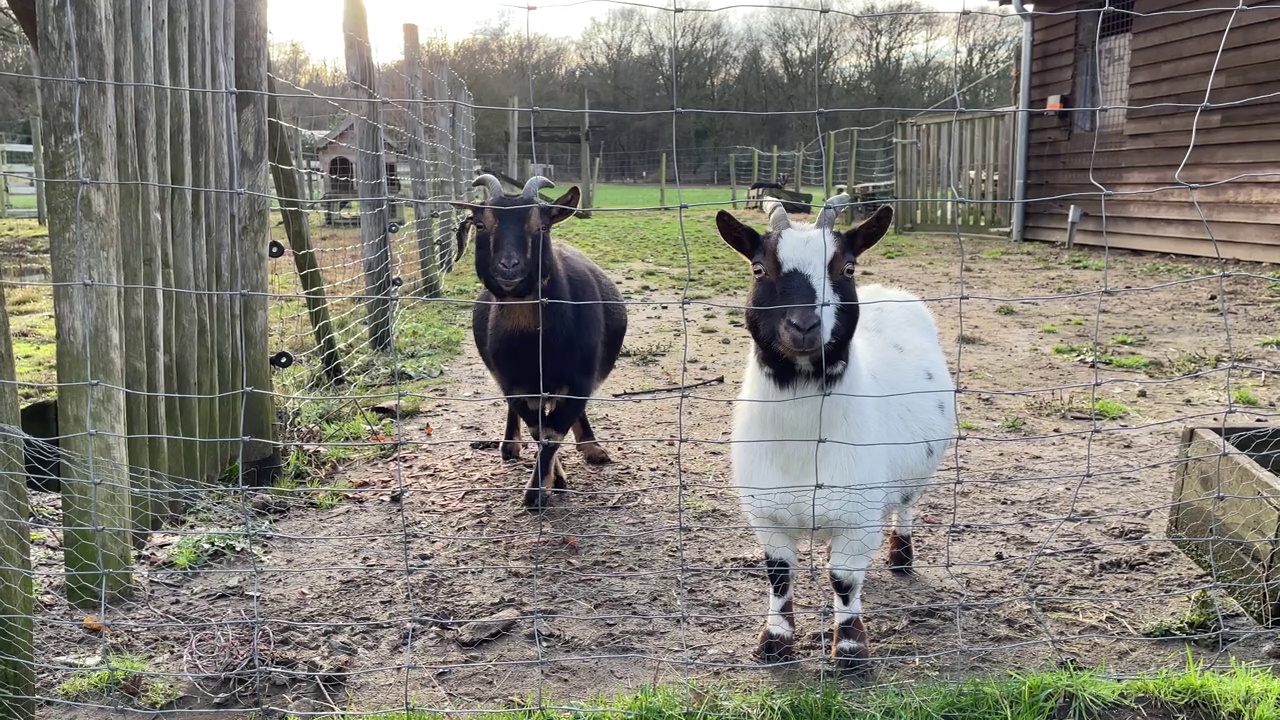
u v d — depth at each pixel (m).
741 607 3.78
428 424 6.32
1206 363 7.46
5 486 2.94
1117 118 14.23
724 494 5.04
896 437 3.60
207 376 4.66
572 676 3.28
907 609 3.38
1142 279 11.68
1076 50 14.86
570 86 18.62
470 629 3.55
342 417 6.31
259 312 5.11
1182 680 3.01
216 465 4.84
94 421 3.58
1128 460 5.39
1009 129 16.97
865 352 3.71
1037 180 16.42
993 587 3.90
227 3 4.64
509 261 4.37
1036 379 7.27
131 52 3.77
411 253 11.60
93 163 3.46
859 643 3.31
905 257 14.95
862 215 19.78
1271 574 3.46
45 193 3.43
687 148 30.77
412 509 4.83
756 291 3.20
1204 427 4.24
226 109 4.72
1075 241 15.32
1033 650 3.41
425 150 11.23
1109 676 3.09
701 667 3.33
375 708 3.09
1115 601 3.55
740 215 22.41
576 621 3.66
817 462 3.14
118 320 3.71
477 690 3.20
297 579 4.01
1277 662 3.18
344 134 19.42
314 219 16.56
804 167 28.00
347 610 3.74
